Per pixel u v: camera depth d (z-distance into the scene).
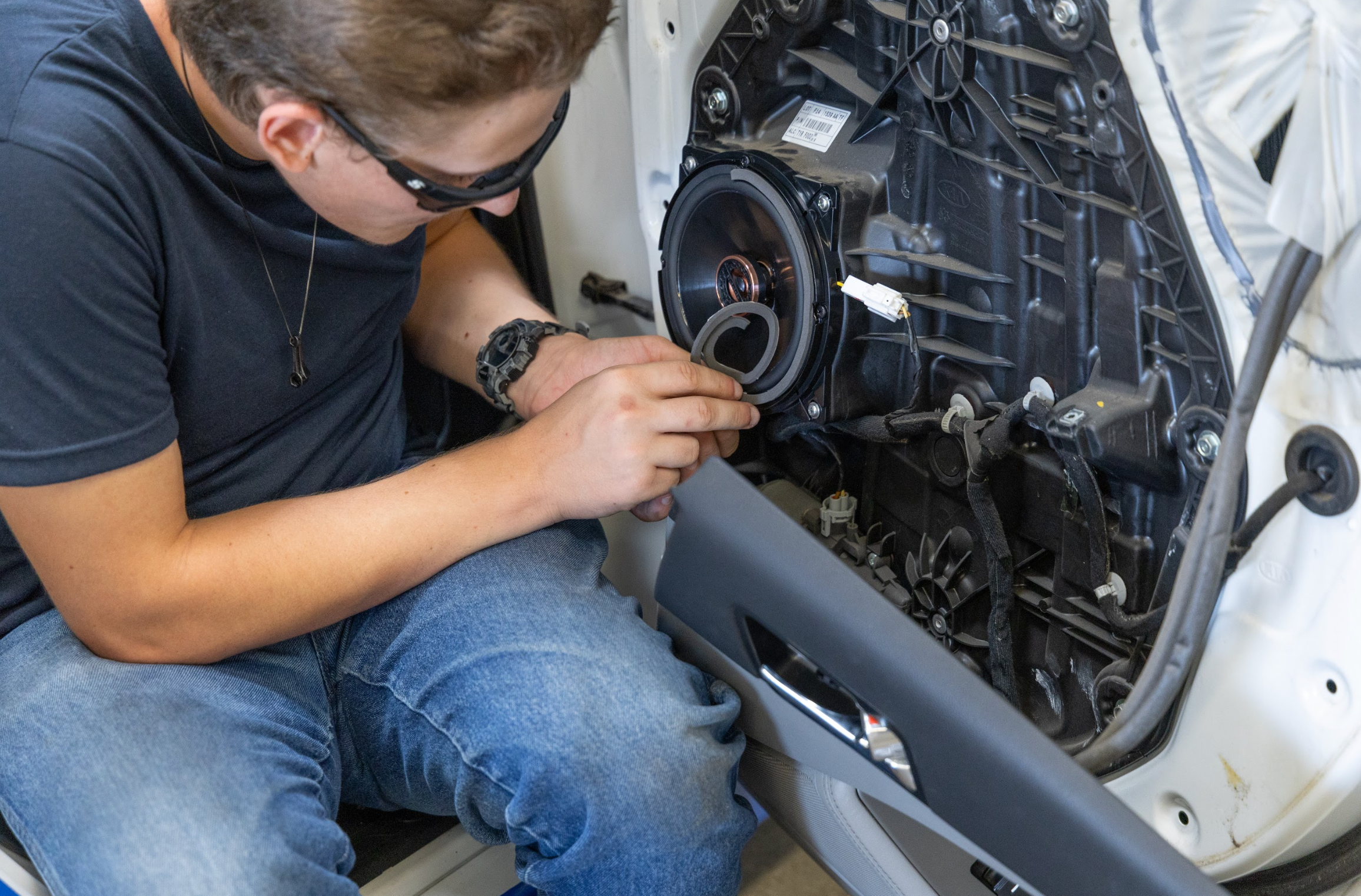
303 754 0.82
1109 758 0.68
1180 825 0.77
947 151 0.85
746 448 1.15
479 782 0.82
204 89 0.74
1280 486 0.65
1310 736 0.66
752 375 0.96
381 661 0.88
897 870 0.87
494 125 0.63
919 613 0.97
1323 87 0.56
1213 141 0.62
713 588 0.79
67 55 0.71
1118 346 0.75
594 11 0.61
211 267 0.79
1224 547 0.63
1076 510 0.81
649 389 0.86
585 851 0.77
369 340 0.97
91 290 0.69
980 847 0.71
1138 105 0.66
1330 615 0.64
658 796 0.77
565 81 0.63
